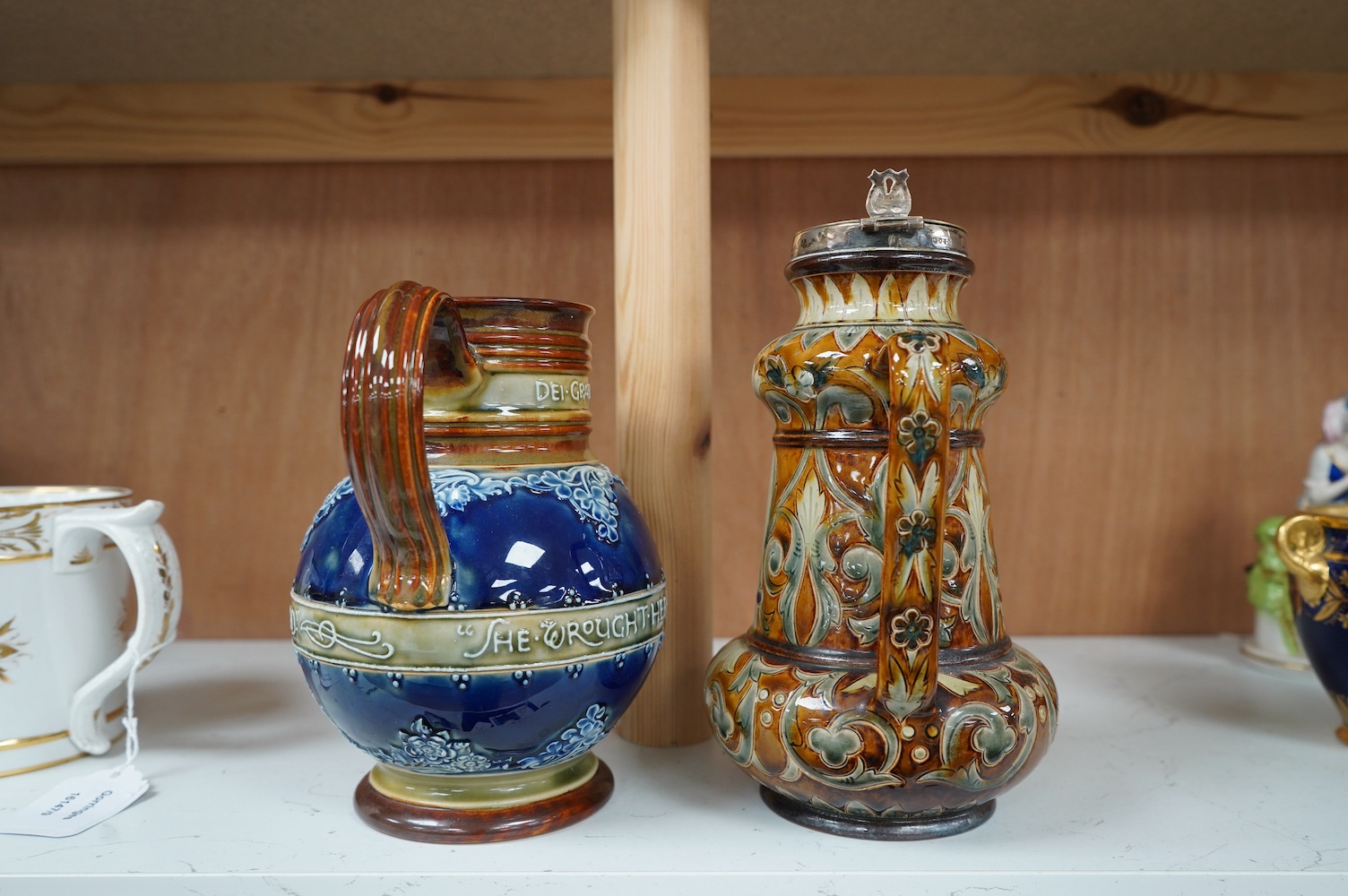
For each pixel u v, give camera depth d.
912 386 0.42
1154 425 0.84
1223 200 0.82
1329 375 0.83
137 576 0.54
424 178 0.82
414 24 0.68
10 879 0.43
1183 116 0.79
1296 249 0.82
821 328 0.48
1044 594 0.85
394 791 0.49
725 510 0.83
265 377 0.83
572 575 0.45
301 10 0.66
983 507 0.50
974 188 0.82
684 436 0.61
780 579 0.50
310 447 0.83
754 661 0.49
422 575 0.42
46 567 0.55
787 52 0.74
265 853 0.46
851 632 0.47
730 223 0.82
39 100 0.78
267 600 0.84
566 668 0.44
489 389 0.47
